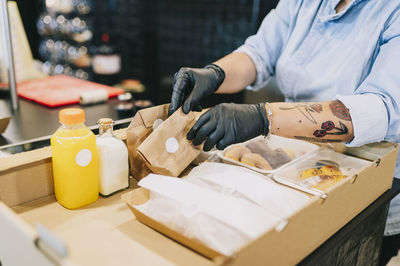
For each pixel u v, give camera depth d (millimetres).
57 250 528
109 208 874
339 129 1016
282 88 1554
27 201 890
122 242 745
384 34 1204
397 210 1369
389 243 1438
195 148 960
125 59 3900
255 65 1555
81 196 862
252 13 3043
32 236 567
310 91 1420
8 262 692
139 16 3828
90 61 3553
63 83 2027
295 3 1491
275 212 768
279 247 676
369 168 919
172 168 918
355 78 1283
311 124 1002
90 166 858
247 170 958
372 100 1037
